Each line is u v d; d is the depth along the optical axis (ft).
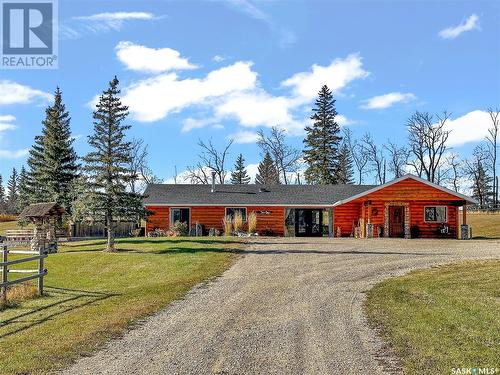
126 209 82.74
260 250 79.15
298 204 122.31
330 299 42.06
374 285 48.57
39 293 49.85
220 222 122.72
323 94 207.72
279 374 24.26
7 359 27.20
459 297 41.93
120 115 84.28
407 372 24.07
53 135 150.30
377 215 116.98
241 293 45.65
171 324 34.55
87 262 71.10
